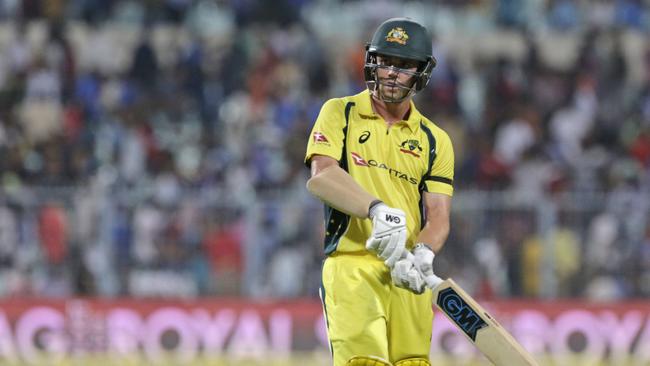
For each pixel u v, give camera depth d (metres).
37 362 40.22
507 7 62.62
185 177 48.50
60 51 56.25
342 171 17.44
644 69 60.66
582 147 54.81
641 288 43.25
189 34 60.12
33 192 41.97
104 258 42.09
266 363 40.81
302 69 57.28
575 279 43.12
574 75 57.97
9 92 54.31
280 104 54.66
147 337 41.81
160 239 42.31
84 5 60.12
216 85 56.28
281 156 50.78
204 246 42.41
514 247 42.94
